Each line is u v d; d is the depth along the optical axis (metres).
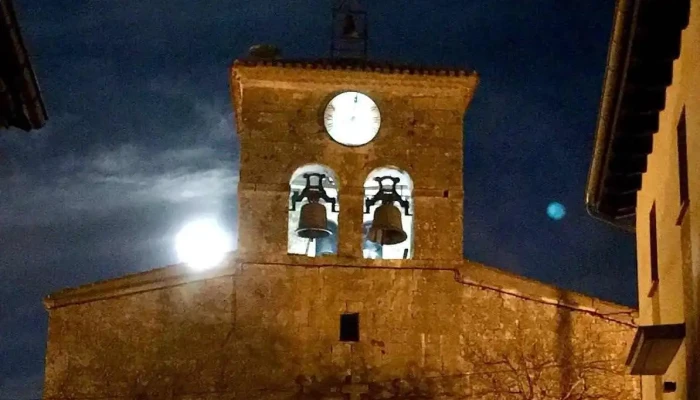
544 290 21.52
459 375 20.97
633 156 16.92
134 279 21.00
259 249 21.28
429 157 21.91
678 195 14.04
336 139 21.80
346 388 20.69
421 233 21.58
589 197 18.50
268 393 20.62
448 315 21.27
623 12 13.27
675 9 13.16
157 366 20.67
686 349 13.48
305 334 20.98
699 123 12.23
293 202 21.80
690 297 13.14
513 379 21.03
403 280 21.38
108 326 20.80
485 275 21.48
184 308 20.98
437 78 21.86
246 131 21.73
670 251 14.97
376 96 22.06
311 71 21.72
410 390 20.81
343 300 21.20
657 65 14.30
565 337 21.33
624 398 21.05
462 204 21.75
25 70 13.05
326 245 22.77
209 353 20.78
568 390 21.02
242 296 21.11
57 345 20.64
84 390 20.44
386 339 21.08
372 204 21.72
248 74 21.72
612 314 21.48
